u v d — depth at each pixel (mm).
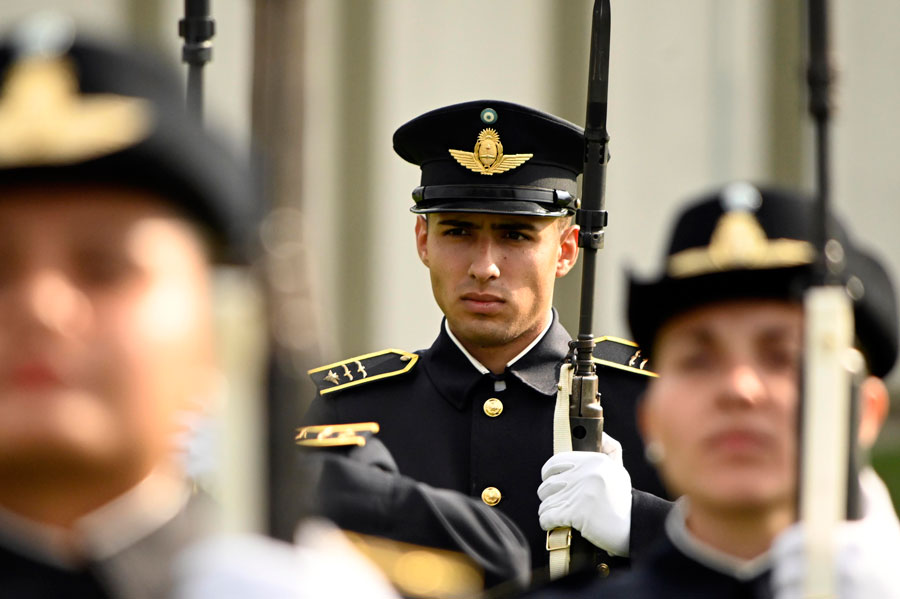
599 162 15250
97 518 6637
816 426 7863
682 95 40094
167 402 6559
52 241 6465
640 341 8641
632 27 39406
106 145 6457
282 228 7613
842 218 9266
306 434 13625
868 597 8125
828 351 7941
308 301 7605
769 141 41000
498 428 15953
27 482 6434
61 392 6293
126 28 31906
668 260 8547
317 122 9094
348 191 36375
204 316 6871
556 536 14461
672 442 8141
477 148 16203
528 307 16047
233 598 6785
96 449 6344
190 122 6805
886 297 9039
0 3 30594
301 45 7770
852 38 43344
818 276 8086
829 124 8789
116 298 6473
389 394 16578
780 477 7941
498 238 16062
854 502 8258
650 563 8641
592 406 15117
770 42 41062
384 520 12336
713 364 8195
